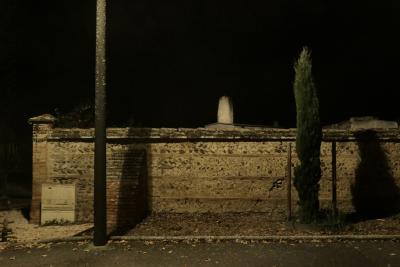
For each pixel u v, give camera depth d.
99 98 8.92
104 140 8.94
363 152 12.47
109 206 11.63
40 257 8.14
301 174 10.13
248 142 12.58
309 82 10.16
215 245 8.67
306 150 10.11
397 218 11.34
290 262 7.53
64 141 12.70
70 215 12.51
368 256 7.78
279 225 10.41
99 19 8.95
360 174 12.44
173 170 12.62
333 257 7.76
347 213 12.31
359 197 12.41
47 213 12.51
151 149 12.66
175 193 12.59
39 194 12.64
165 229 10.30
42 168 12.66
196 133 12.51
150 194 12.61
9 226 12.25
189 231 9.97
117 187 11.70
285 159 12.52
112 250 8.46
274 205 12.48
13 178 20.77
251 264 7.45
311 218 10.05
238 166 12.56
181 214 12.41
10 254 8.39
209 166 12.59
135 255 8.10
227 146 12.60
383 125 17.61
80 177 12.60
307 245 8.57
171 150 12.66
